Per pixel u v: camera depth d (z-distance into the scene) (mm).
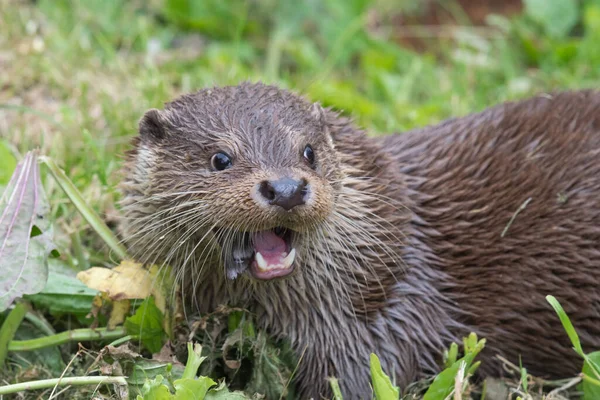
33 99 13500
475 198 9742
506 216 9625
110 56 14523
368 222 9188
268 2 17391
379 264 9219
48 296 9570
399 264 9344
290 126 8648
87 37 15281
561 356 9727
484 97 14891
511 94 14898
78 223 11008
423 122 14117
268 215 7977
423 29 17484
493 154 9930
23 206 9359
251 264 8516
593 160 9797
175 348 9188
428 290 9438
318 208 8148
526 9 16938
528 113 10297
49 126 12906
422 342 9414
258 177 8125
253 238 8500
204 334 9242
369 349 9211
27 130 12750
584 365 8695
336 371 9188
